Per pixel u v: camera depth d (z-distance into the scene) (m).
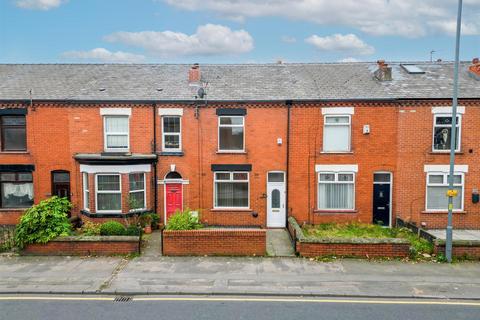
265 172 19.45
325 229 18.39
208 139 19.41
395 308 10.86
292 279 12.81
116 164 18.55
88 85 20.61
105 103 19.17
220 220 19.61
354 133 19.11
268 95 19.48
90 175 18.62
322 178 19.52
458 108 18.70
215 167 19.44
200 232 15.10
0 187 20.05
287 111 19.19
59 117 19.42
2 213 19.77
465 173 18.98
